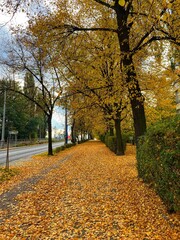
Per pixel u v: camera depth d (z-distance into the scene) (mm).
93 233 4945
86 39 11898
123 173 11906
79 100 16016
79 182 10250
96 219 5746
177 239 4402
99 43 12195
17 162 20031
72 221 5660
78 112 18609
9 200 7676
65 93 15641
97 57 11805
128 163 15883
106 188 8906
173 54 9719
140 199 7117
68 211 6422
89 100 14352
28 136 78750
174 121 5613
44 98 25844
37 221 5730
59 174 12539
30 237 4852
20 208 6766
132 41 10547
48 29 9891
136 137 10234
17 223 5633
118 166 14727
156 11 7477
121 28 9461
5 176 11867
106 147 38312
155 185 6684
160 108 17422
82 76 13359
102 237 4730
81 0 10820
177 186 4809
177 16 7660
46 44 10102
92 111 21516
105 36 11305
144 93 12984
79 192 8484
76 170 13828
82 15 11391
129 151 26797
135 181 9500
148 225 5184
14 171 13414
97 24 11961
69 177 11523
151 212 5938
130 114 21016
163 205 6238
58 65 12477
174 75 11133
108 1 10602
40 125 90312
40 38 9938
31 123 78188
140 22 8664
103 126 32719
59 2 10422
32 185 9875
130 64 9656
